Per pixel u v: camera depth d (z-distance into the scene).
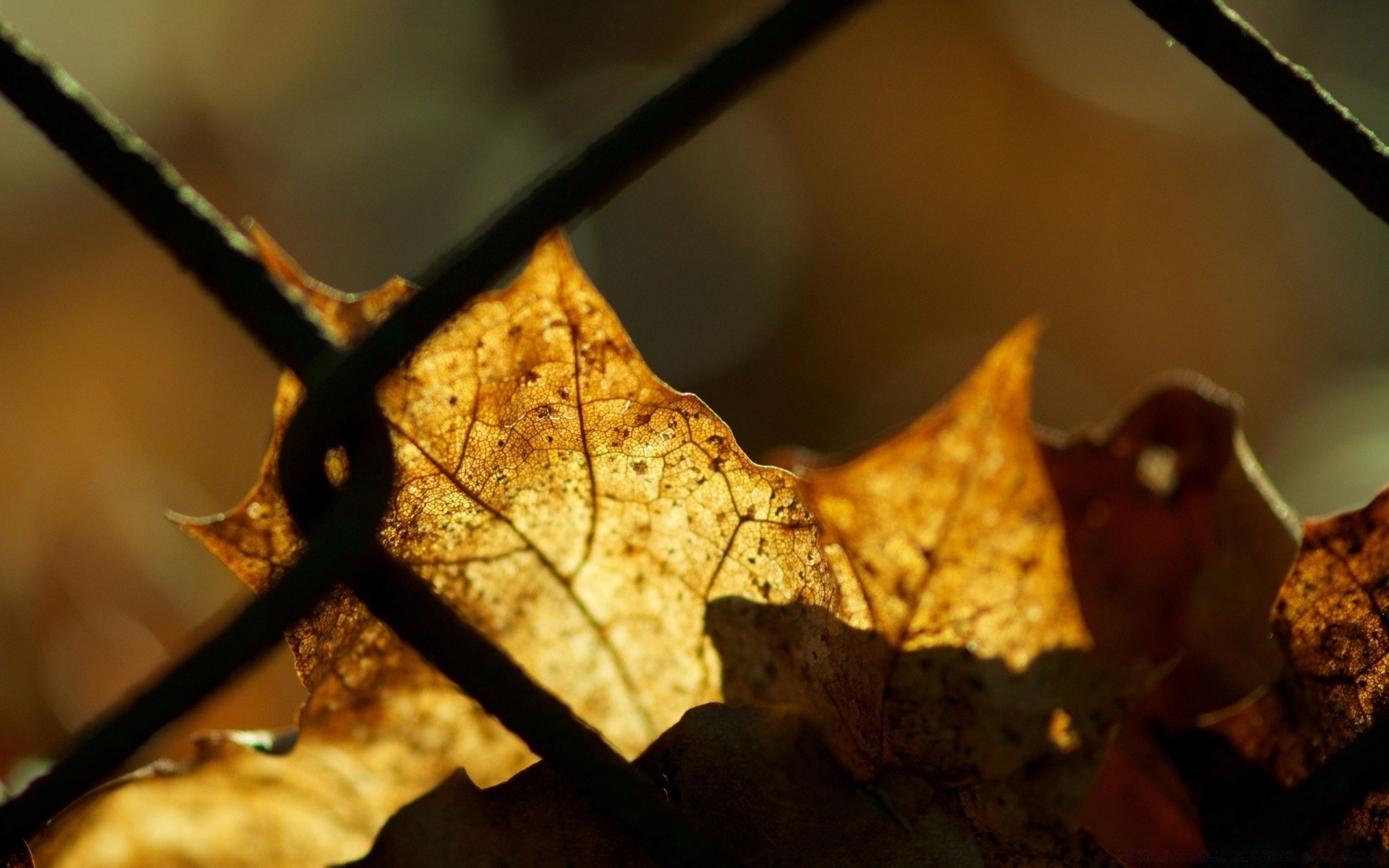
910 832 0.30
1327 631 0.31
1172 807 0.32
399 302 0.29
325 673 0.30
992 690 0.31
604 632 0.30
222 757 0.30
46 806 0.28
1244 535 0.34
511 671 0.29
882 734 0.31
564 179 0.29
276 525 0.30
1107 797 0.32
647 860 0.29
